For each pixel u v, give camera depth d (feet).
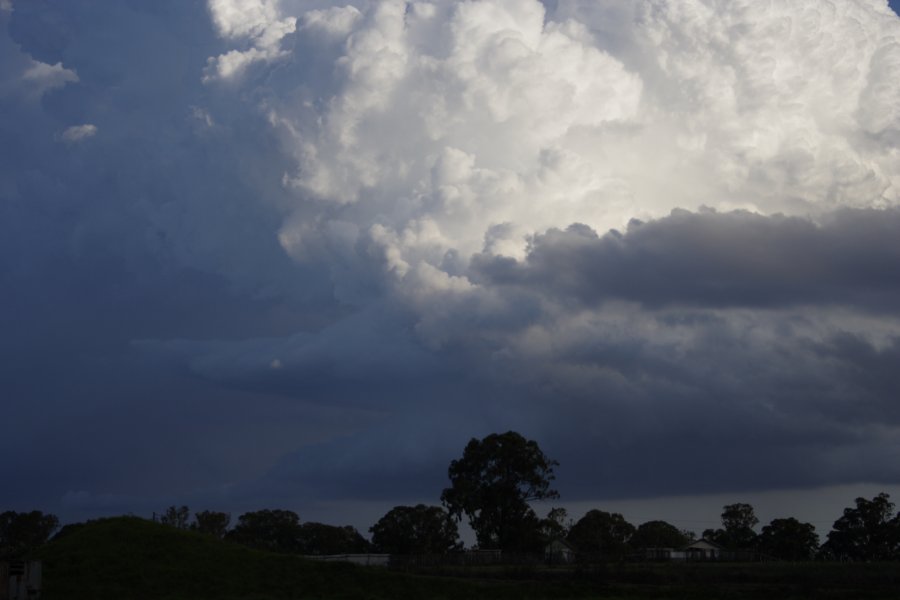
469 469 367.66
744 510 478.18
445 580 230.07
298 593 214.48
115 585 206.28
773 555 427.74
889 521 428.56
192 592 208.44
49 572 208.74
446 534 410.72
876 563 260.83
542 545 364.79
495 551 352.49
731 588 225.56
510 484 363.97
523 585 229.45
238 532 427.74
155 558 221.87
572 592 223.92
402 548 404.98
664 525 463.42
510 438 365.40
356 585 222.89
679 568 257.75
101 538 227.40
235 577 218.79
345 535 435.12
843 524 431.84
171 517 351.87
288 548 427.33
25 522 419.33
